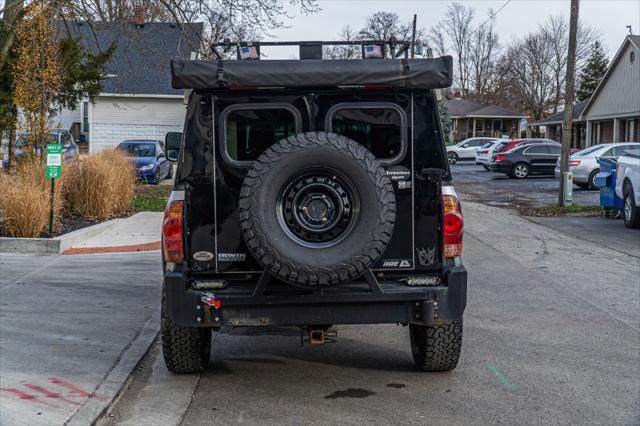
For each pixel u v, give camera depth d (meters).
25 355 6.62
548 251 13.20
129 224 15.88
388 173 5.58
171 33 35.94
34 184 13.74
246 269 5.54
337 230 5.14
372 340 7.54
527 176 33.34
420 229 5.60
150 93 36.28
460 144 51.28
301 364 6.69
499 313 8.57
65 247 12.75
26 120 16.62
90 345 6.99
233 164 5.53
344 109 5.58
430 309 5.41
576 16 20.22
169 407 5.54
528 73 81.94
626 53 41.53
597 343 7.32
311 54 6.44
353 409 5.48
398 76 5.39
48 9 17.09
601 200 18.19
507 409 5.47
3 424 4.97
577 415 5.36
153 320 8.01
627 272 11.20
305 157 5.05
